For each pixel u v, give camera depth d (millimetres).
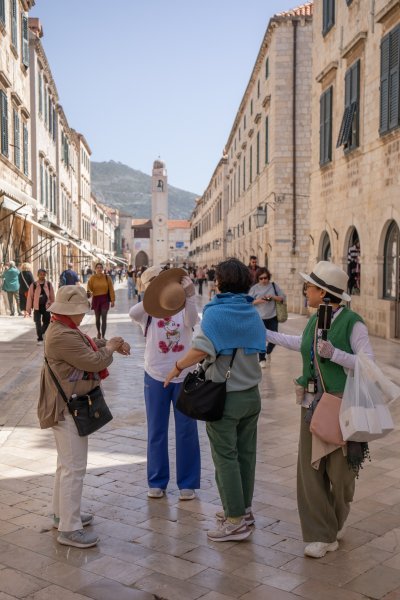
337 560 4363
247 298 4809
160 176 119250
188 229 144250
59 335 4574
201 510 5273
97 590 3961
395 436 7543
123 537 4742
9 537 4738
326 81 21031
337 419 4258
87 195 64750
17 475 6117
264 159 31719
